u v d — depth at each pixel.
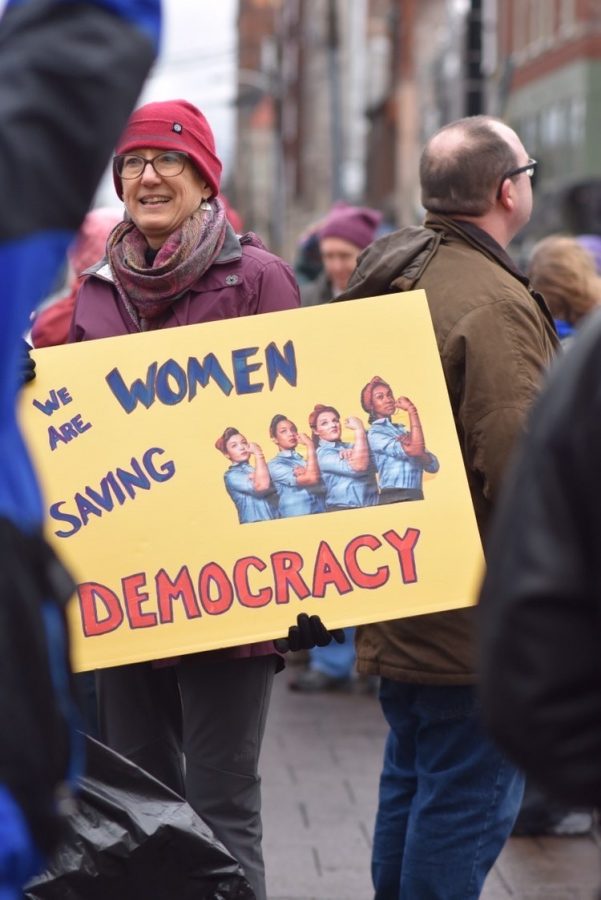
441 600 4.64
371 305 4.76
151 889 4.37
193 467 4.70
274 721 9.20
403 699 5.12
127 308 5.05
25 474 2.57
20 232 2.43
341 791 7.63
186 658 4.88
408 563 4.65
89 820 4.33
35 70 2.46
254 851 4.97
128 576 4.64
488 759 4.88
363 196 68.00
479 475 4.81
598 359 2.37
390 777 5.28
